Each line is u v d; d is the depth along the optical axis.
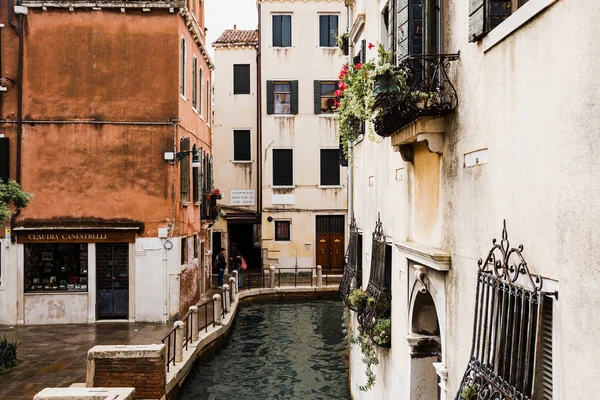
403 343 6.72
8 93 15.72
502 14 4.04
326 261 26.12
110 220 15.82
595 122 2.74
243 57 27.39
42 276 15.72
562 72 3.06
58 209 15.75
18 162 15.67
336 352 15.03
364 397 9.48
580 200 2.88
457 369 4.77
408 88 4.91
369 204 9.59
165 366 10.28
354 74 6.49
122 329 14.77
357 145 11.05
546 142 3.25
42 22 15.80
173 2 15.88
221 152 27.20
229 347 15.54
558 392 3.07
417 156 6.07
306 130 26.23
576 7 2.91
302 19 26.31
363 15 9.85
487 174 4.12
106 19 15.95
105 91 15.94
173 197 15.91
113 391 6.91
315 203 26.11
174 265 15.95
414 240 6.21
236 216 26.77
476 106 4.33
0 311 15.37
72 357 11.93
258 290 21.91
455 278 4.82
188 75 17.89
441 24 5.07
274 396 11.62
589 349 2.79
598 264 2.72
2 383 10.11
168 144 15.97
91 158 15.86
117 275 15.85
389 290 8.05
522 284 3.53
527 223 3.48
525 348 3.45
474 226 4.39
